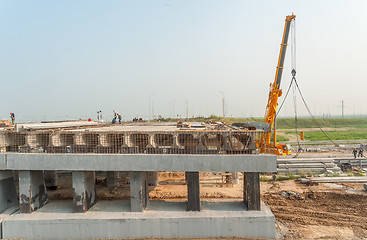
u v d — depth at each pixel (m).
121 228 12.74
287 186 20.36
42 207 14.34
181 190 18.56
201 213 13.12
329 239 12.62
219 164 12.69
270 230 12.69
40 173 14.36
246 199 13.84
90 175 14.10
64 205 14.62
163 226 12.73
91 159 12.93
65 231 12.79
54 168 13.08
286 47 25.42
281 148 26.95
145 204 13.80
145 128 18.41
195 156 12.69
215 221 12.69
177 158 12.77
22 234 12.80
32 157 13.12
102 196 17.97
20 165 13.20
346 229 13.59
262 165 12.58
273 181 21.91
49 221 12.75
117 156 12.88
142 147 14.61
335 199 17.72
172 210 13.60
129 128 18.52
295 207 16.45
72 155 12.98
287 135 64.38
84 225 12.74
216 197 17.14
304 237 12.84
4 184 14.12
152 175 19.81
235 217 12.67
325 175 22.64
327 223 14.27
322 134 65.38
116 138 14.45
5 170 14.16
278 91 26.08
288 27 25.09
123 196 17.92
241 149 13.41
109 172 20.12
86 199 13.59
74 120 27.59
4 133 14.27
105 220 12.70
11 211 13.95
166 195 17.48
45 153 13.30
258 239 12.58
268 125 16.05
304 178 21.25
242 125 20.02
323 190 19.09
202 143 13.65
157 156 12.79
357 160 26.31
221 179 21.42
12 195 14.68
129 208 13.90
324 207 16.41
